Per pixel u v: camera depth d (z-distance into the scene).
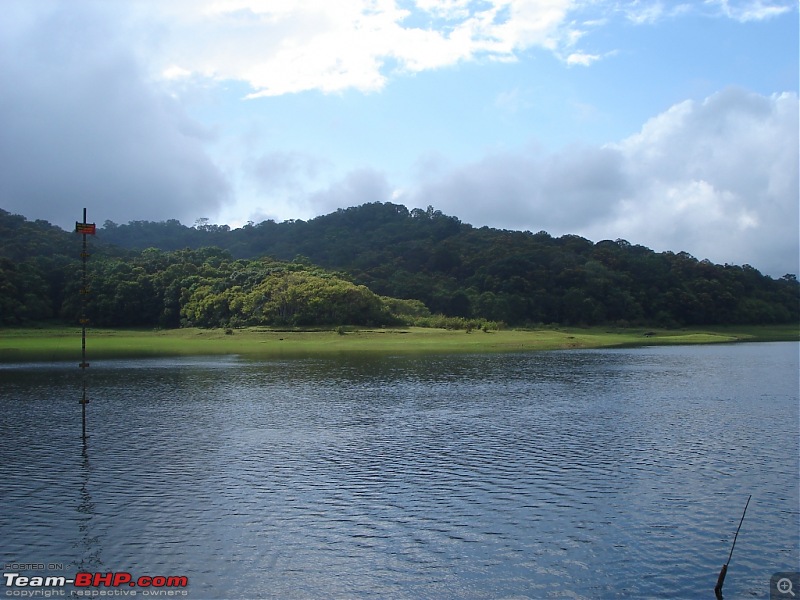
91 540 22.08
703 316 182.38
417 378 65.06
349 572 19.92
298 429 39.53
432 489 27.66
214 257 190.12
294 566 20.30
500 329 148.75
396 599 18.42
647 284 194.25
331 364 79.62
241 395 53.28
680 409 47.00
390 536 22.58
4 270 148.38
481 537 22.55
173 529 23.03
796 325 188.88
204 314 143.38
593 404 49.06
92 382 61.47
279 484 28.25
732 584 19.34
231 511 24.86
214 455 33.12
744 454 33.62
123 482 28.38
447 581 19.44
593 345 118.88
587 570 20.17
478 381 62.72
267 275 156.88
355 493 27.06
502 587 19.12
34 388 57.00
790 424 41.44
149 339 123.44
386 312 144.88
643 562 20.73
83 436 36.88
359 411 45.78
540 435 38.03
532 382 62.09
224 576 19.66
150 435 37.69
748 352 103.56
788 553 21.44
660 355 96.31
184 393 54.41
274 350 102.06
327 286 139.75
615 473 30.12
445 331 132.12
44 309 150.38
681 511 25.14
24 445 35.12
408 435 37.94
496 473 30.05
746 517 24.53
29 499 26.08
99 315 151.12
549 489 27.73
